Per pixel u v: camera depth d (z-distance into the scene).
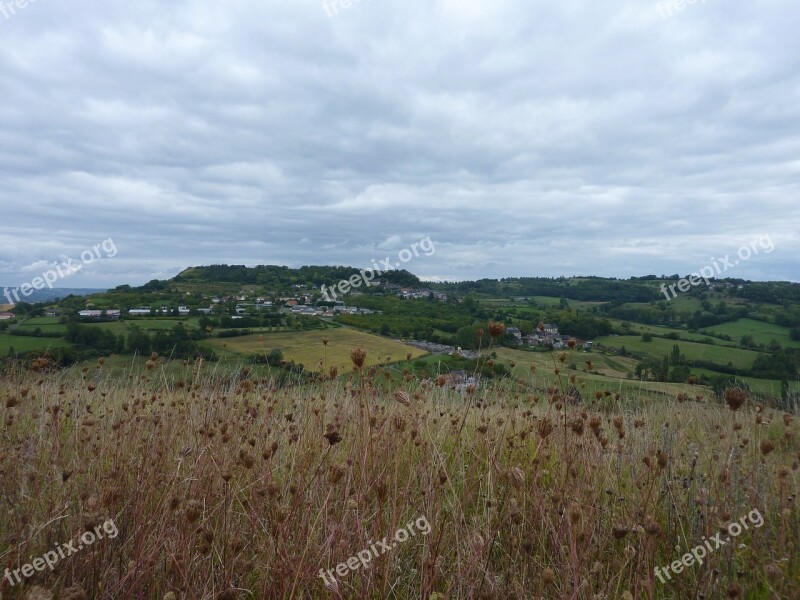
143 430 3.88
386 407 4.09
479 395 5.11
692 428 4.82
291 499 2.80
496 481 3.37
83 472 3.19
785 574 2.38
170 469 3.18
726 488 3.07
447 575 2.61
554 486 3.17
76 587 1.80
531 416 4.53
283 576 2.20
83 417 4.17
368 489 2.78
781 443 3.55
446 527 2.84
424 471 3.11
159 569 2.43
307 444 3.60
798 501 2.88
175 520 2.56
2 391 4.57
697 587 2.49
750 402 5.57
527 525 2.91
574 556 2.12
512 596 2.38
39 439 3.54
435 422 4.55
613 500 3.24
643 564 2.59
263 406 4.50
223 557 2.56
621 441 4.02
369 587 2.37
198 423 4.08
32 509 2.72
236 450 3.36
